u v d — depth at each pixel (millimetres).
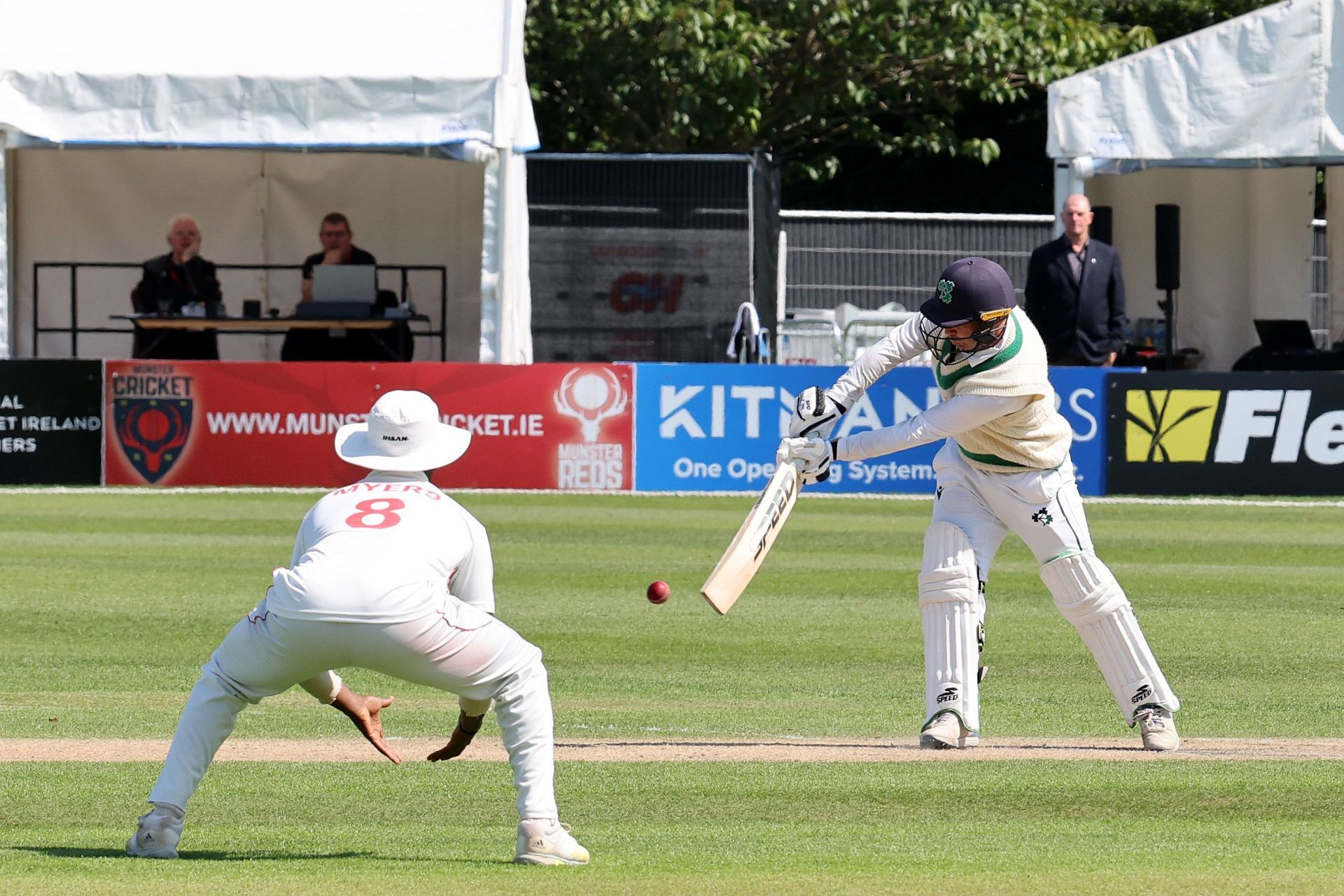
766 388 57875
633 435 57812
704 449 57938
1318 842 17828
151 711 25844
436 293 79000
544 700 16406
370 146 63094
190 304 69125
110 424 57375
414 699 27688
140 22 64688
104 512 51500
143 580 39219
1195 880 15586
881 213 89750
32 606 35656
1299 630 34188
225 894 14633
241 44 64312
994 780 21266
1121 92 64750
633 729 24906
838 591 39188
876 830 18594
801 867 16234
